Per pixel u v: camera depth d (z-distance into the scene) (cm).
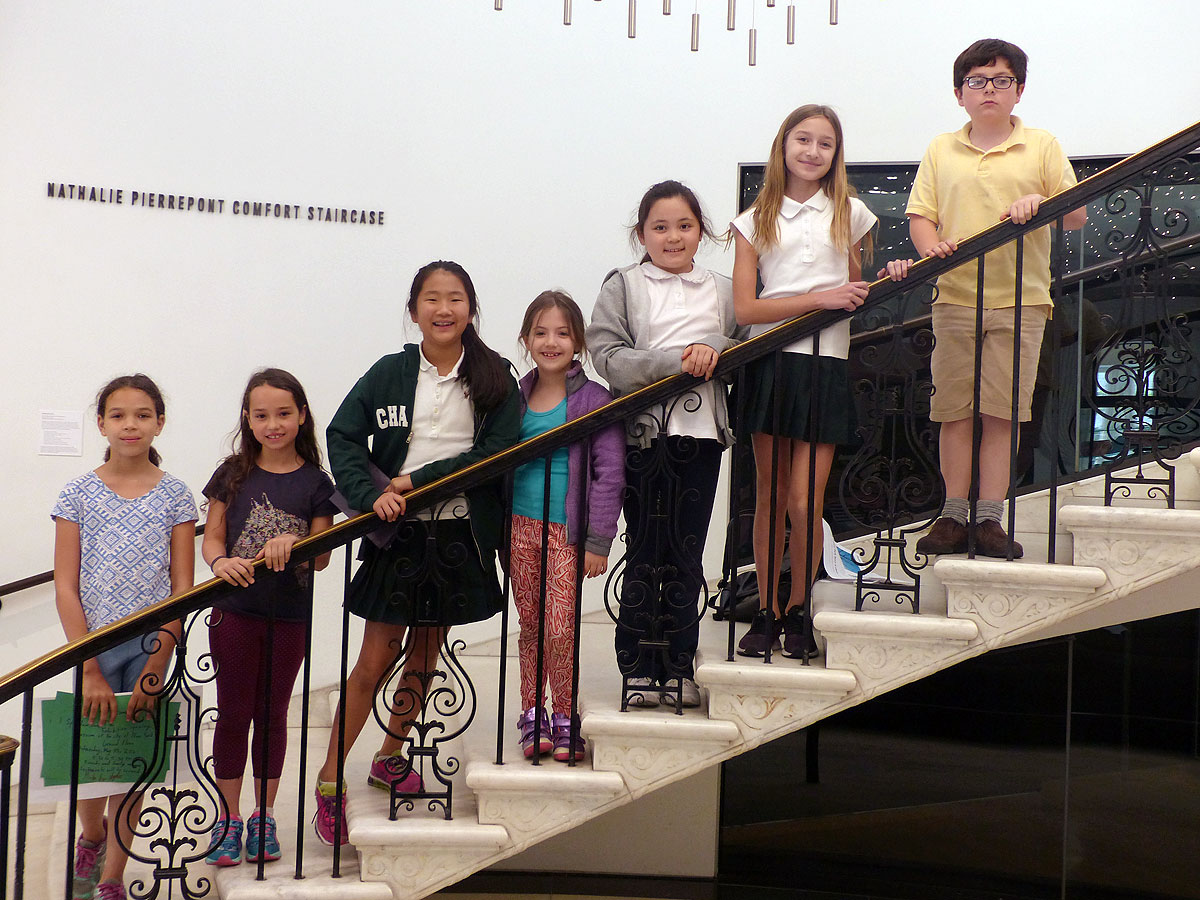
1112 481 249
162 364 434
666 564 260
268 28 440
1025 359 275
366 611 253
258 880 241
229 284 439
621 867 401
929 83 436
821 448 264
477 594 252
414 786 267
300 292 444
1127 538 234
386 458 258
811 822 411
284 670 265
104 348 429
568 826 243
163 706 246
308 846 265
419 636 268
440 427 258
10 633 423
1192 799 414
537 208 450
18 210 422
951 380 281
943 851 412
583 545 248
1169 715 414
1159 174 251
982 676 414
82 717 242
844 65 442
